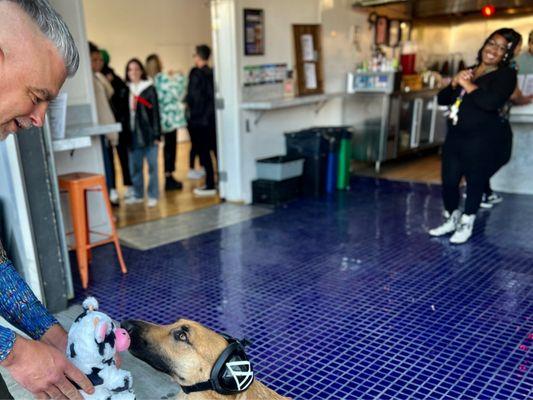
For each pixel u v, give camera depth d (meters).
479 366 2.32
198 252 3.86
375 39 6.73
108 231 4.17
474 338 2.57
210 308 2.93
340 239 4.10
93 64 4.82
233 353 1.30
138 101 4.95
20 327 1.21
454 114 3.83
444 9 6.99
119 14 8.81
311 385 2.19
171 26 9.63
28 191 2.66
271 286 3.23
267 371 2.29
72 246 3.84
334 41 6.04
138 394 2.10
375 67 6.40
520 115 4.89
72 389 1.04
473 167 3.78
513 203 5.07
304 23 5.55
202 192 5.70
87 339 1.13
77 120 3.75
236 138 5.06
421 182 6.02
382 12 6.68
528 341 2.53
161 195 5.71
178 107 5.91
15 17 0.83
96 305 1.24
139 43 9.20
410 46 7.02
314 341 2.56
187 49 9.98
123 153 5.56
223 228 4.45
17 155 2.58
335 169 5.61
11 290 1.19
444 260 3.61
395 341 2.55
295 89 5.61
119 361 1.24
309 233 4.26
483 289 3.13
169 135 5.82
